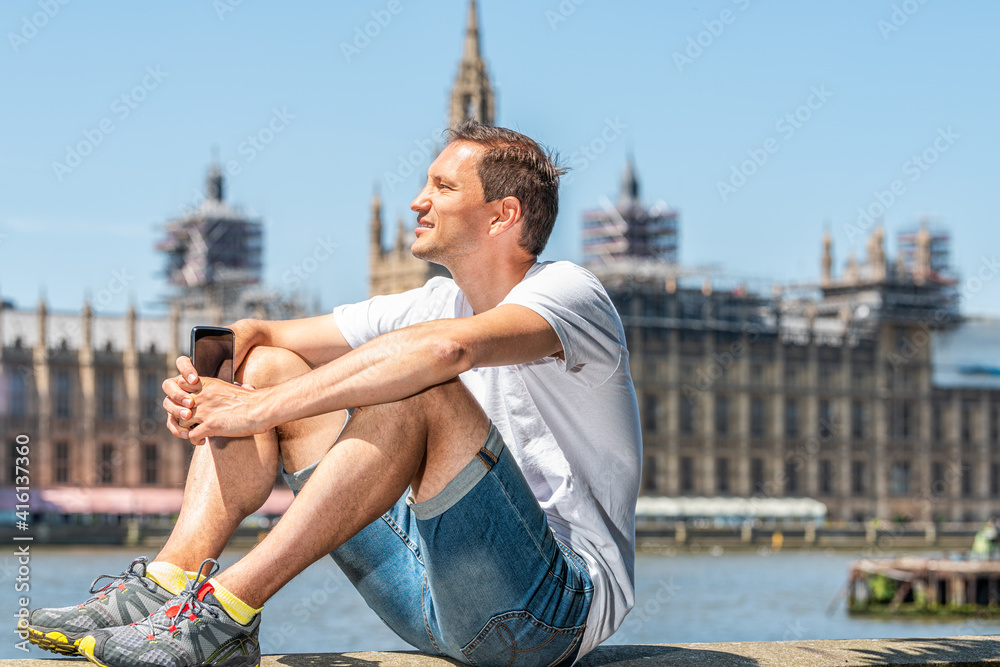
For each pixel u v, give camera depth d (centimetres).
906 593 6550
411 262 13412
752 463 13825
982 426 15000
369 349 350
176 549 378
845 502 14262
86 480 12006
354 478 351
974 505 14862
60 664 375
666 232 19975
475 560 372
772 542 12075
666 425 13400
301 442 390
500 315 364
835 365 14350
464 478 363
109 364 12231
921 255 17150
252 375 410
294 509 357
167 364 12512
